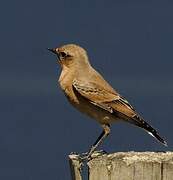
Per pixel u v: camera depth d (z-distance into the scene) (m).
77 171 9.74
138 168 8.47
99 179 8.63
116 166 8.56
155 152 8.97
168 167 8.39
